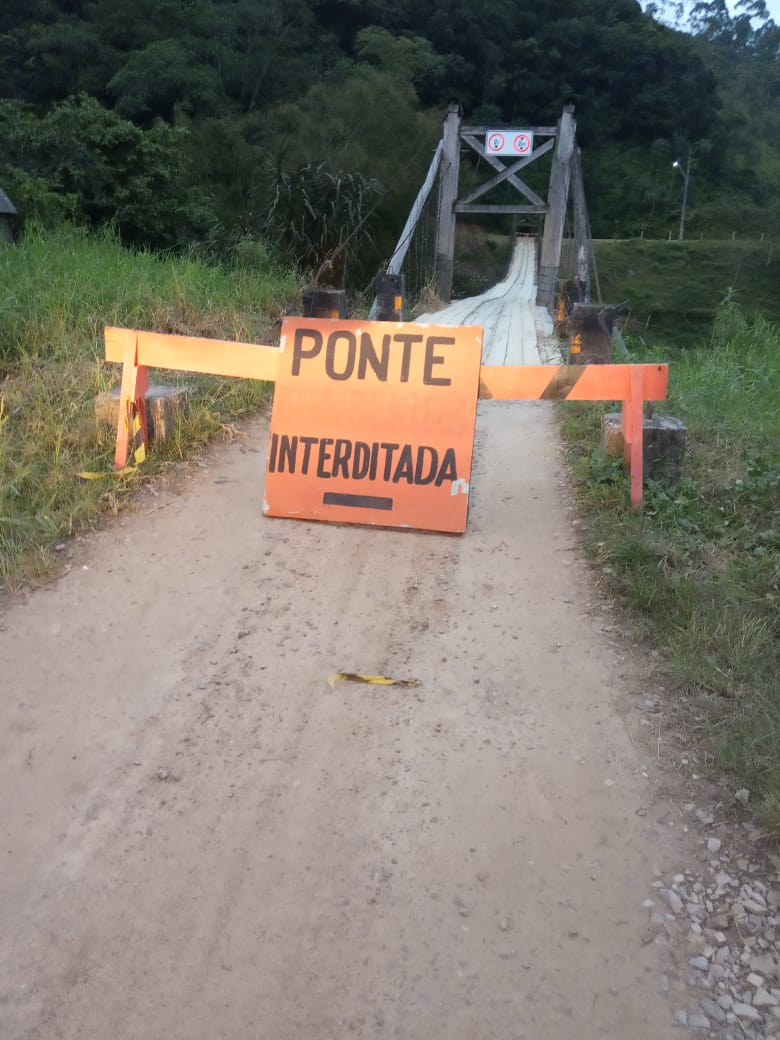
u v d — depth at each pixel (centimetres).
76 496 475
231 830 276
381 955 236
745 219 7956
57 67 4147
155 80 3912
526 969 232
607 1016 220
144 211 1489
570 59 8750
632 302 5656
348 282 1579
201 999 224
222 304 898
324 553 444
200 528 464
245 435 608
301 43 5172
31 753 306
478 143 2183
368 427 476
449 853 267
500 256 5866
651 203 8400
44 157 1482
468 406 470
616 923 244
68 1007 223
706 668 337
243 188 1714
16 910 248
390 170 2031
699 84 9456
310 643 369
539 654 361
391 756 306
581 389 475
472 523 483
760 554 424
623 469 513
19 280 765
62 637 369
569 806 284
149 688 340
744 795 280
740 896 251
